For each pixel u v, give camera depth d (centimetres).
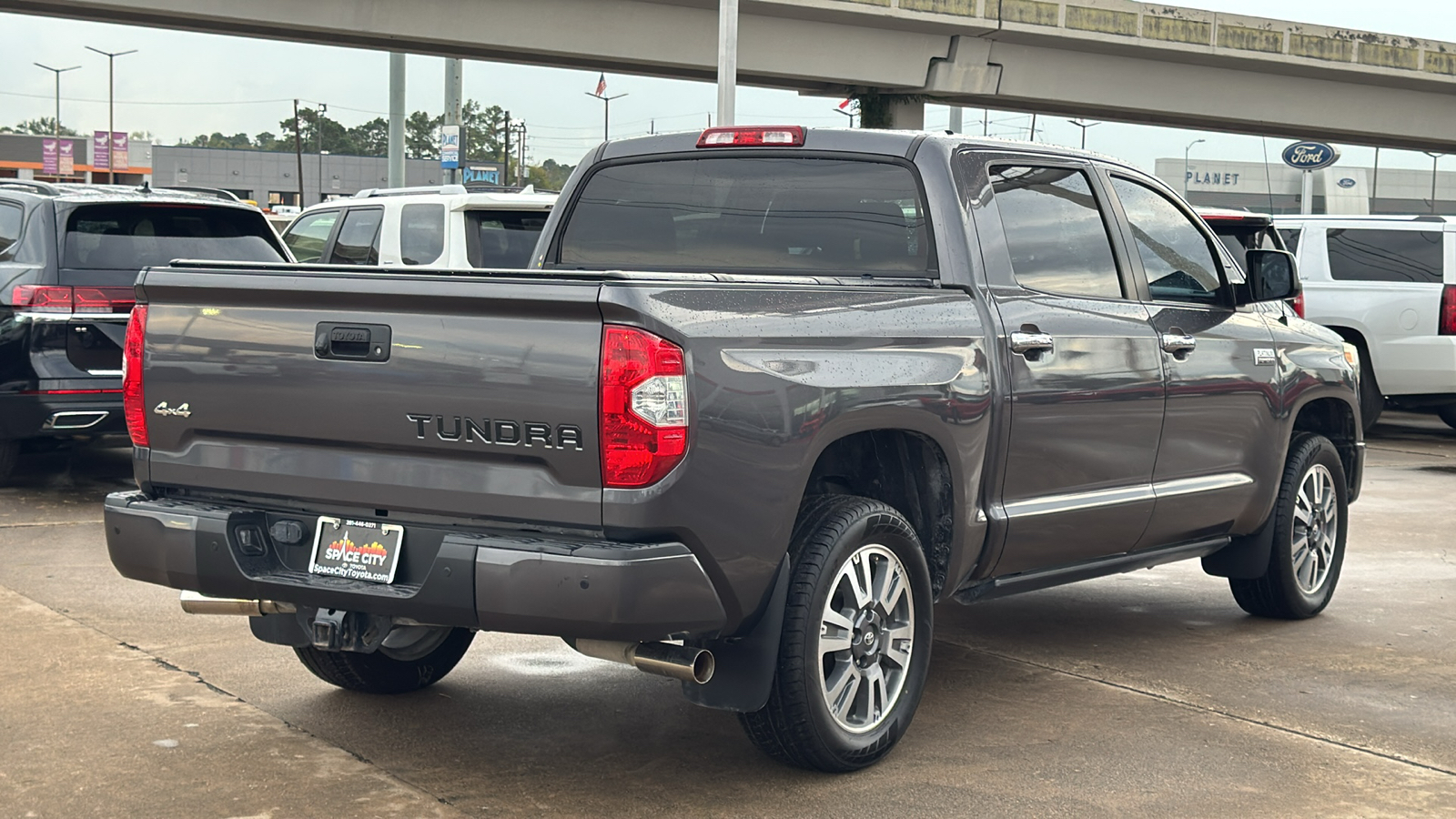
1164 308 584
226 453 431
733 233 539
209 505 437
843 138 523
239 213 1005
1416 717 522
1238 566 659
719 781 439
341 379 407
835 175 521
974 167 514
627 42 3378
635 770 448
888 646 456
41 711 492
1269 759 471
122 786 421
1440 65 4544
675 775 443
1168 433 577
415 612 393
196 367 433
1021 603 712
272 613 441
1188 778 450
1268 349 636
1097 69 4144
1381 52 4438
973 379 475
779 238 529
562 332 379
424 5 3105
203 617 629
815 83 3944
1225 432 611
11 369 917
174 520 430
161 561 432
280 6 2945
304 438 416
